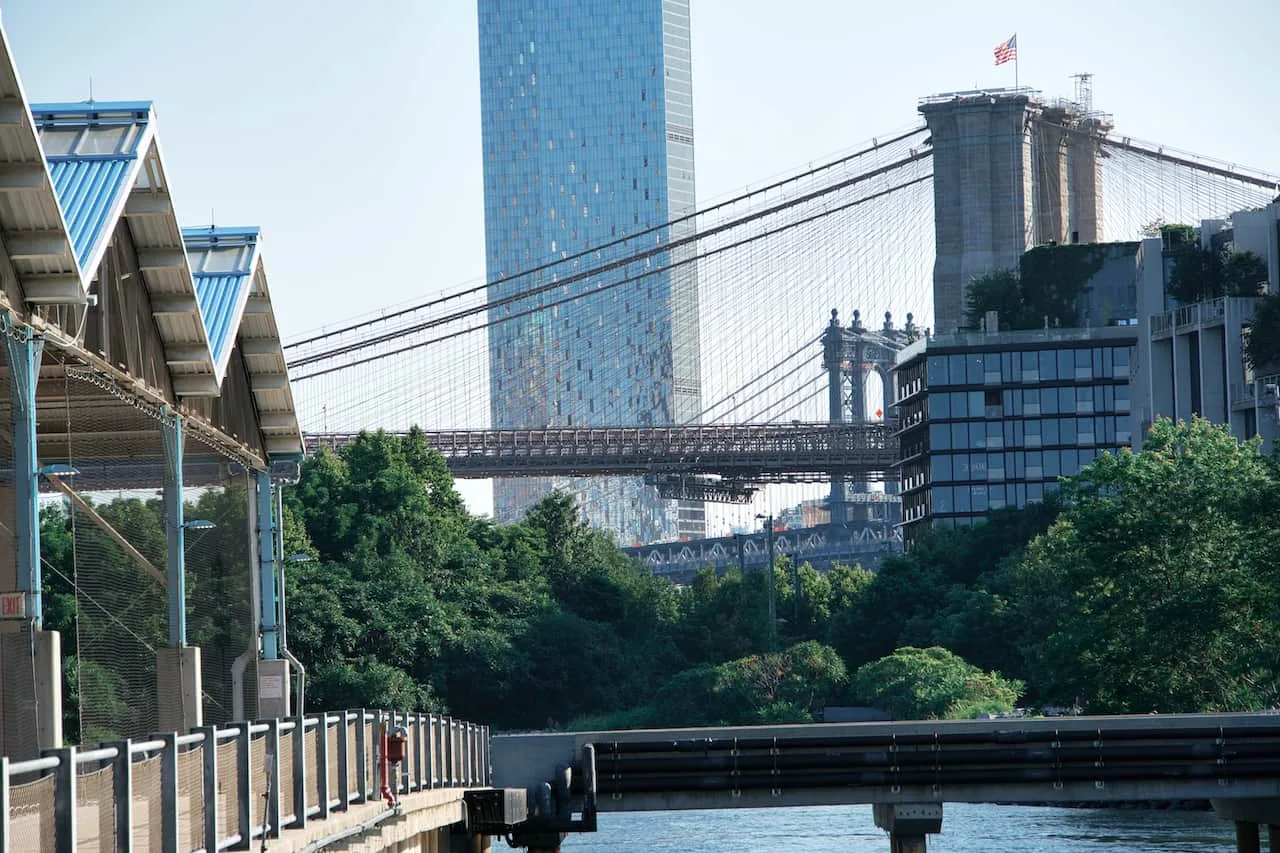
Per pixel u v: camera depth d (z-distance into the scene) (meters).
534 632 138.62
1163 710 77.31
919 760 41.09
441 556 142.88
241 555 41.75
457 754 41.53
